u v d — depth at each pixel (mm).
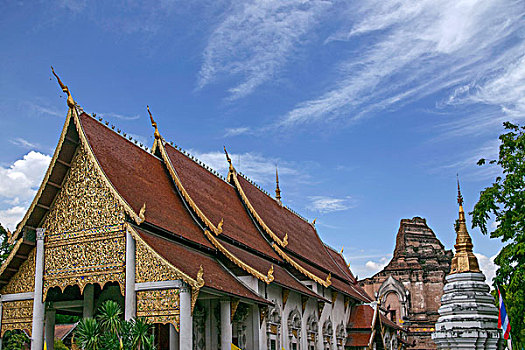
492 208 28391
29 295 24234
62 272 23594
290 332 32125
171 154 31328
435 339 15422
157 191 27016
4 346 32438
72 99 24578
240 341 27672
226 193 35594
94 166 23906
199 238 26844
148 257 22203
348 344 44312
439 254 68812
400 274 65375
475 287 15570
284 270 35438
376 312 43000
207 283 22328
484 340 14758
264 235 36281
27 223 24328
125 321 20609
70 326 52031
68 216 24062
